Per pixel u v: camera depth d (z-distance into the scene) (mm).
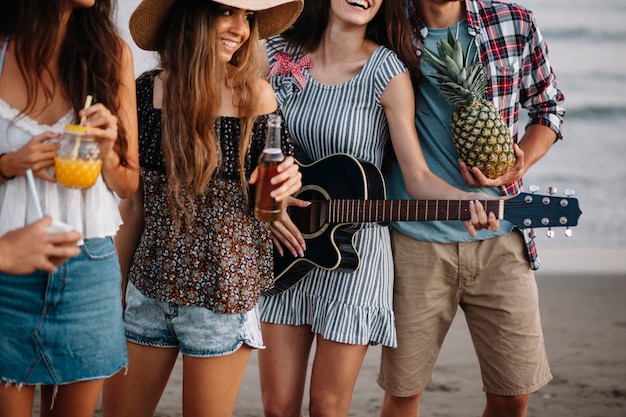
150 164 3453
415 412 4422
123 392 3566
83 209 2961
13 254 2547
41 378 2930
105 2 3025
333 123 3986
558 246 9984
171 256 3406
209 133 3381
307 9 4109
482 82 4004
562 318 7188
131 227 3592
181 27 3410
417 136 4062
